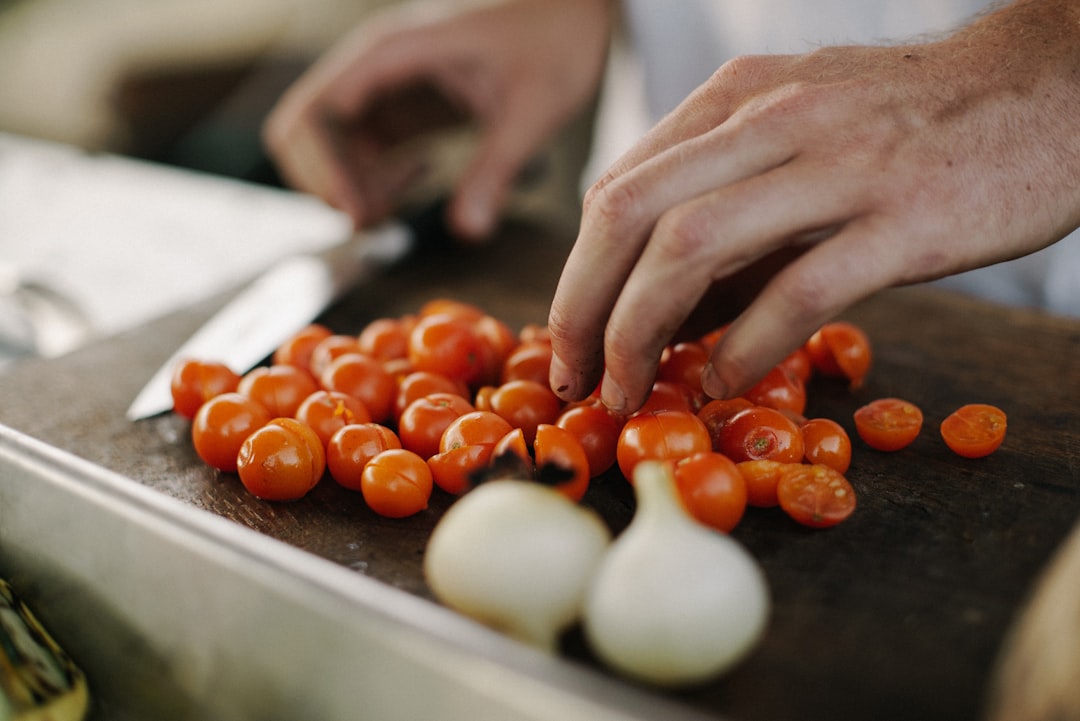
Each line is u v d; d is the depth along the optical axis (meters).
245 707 0.30
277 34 1.44
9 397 0.47
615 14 0.80
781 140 0.35
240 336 0.52
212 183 0.87
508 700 0.25
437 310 0.49
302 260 0.62
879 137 0.35
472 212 0.65
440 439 0.39
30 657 0.32
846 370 0.45
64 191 0.87
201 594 0.30
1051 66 0.37
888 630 0.31
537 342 0.45
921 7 0.64
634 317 0.34
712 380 0.35
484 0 0.72
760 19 0.72
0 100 1.54
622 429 0.38
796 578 0.33
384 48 0.68
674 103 0.80
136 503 0.31
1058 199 0.36
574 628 0.31
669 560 0.28
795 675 0.30
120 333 0.54
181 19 1.45
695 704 0.29
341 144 0.71
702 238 0.33
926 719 0.28
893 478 0.39
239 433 0.39
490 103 0.71
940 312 0.53
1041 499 0.37
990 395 0.45
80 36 1.49
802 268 0.33
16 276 0.57
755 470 0.36
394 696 0.27
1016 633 0.26
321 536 0.37
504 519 0.29
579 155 1.06
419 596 0.34
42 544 0.34
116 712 0.34
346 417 0.40
